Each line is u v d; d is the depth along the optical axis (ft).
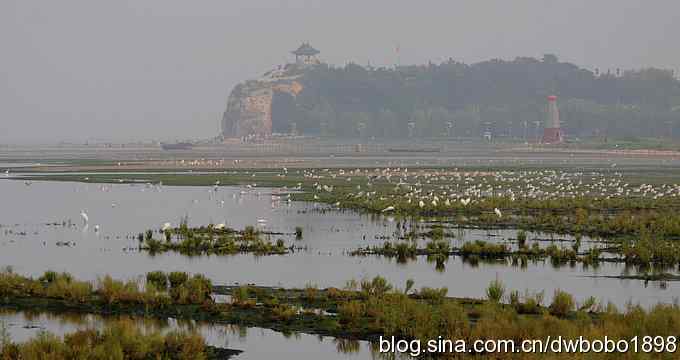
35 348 163.43
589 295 234.58
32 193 624.18
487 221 411.34
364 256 306.35
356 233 372.58
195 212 479.41
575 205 485.97
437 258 300.40
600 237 356.79
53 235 370.94
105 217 451.53
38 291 229.86
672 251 296.30
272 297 227.61
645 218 404.57
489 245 310.24
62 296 226.79
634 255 298.35
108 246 334.03
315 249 323.37
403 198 533.96
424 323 187.93
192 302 221.46
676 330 175.94
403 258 301.84
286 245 334.24
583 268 281.13
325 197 565.12
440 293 222.89
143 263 291.17
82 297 223.10
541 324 179.52
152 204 533.55
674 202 515.50
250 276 264.52
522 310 207.51
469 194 553.23
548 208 479.41
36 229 394.52
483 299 224.53
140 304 219.00
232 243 326.85
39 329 195.62
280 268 280.10
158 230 386.73
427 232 372.38
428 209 470.80
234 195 588.91
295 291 236.84
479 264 289.12
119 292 221.46
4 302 222.07
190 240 326.65
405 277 263.49
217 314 209.56
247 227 371.56
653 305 211.82
